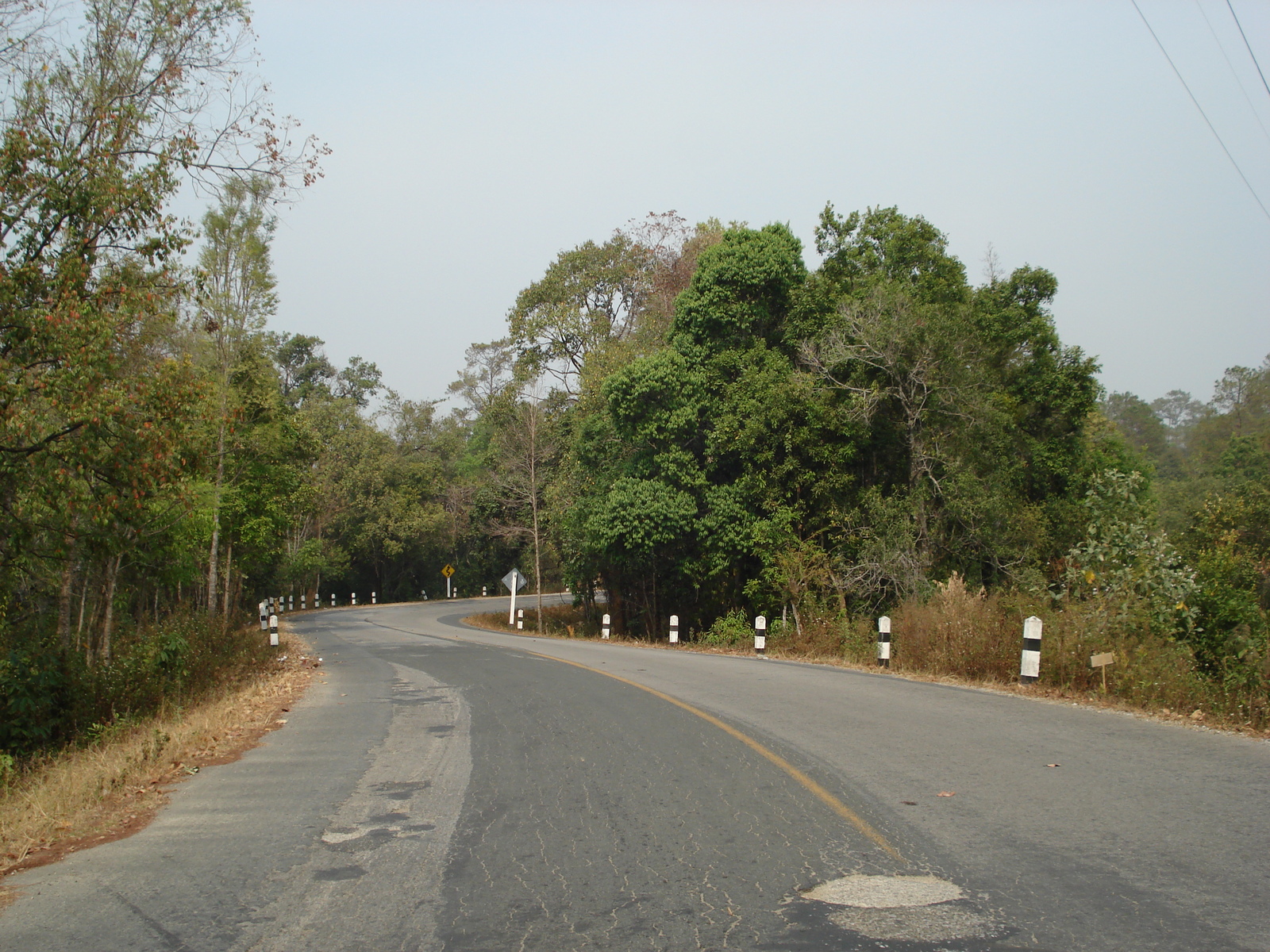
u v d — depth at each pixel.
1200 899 4.67
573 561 37.19
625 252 45.28
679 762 8.24
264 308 25.92
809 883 5.09
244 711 12.80
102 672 14.46
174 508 19.52
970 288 30.97
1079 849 5.53
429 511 69.00
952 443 24.95
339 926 4.66
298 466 34.91
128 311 12.46
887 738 9.18
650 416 28.83
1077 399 30.05
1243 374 81.88
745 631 26.27
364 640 29.08
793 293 28.52
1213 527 30.91
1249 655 11.42
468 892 5.10
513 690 13.74
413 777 8.12
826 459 25.77
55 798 7.71
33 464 11.99
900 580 24.00
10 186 12.08
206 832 6.56
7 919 4.91
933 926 4.41
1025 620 13.43
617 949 4.26
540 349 45.12
